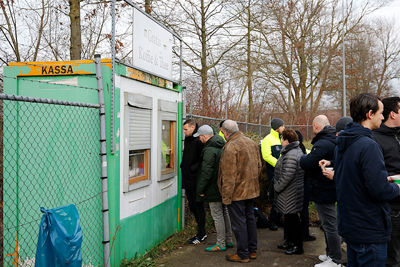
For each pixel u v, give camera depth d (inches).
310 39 844.0
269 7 588.4
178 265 160.9
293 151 163.5
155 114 176.4
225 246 181.5
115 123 139.3
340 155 101.5
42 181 134.4
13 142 136.2
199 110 387.2
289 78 870.4
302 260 166.2
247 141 163.2
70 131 134.1
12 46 299.9
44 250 87.0
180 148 213.5
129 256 151.9
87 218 132.9
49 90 137.6
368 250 94.7
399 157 110.0
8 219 134.2
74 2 258.8
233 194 160.6
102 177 132.0
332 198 144.9
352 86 1019.9
